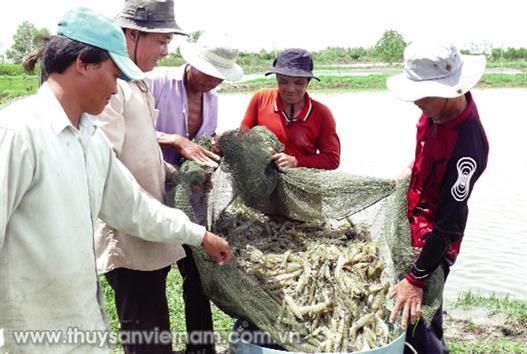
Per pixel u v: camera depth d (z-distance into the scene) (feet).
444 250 7.91
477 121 7.97
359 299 8.29
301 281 8.28
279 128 10.75
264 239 9.09
